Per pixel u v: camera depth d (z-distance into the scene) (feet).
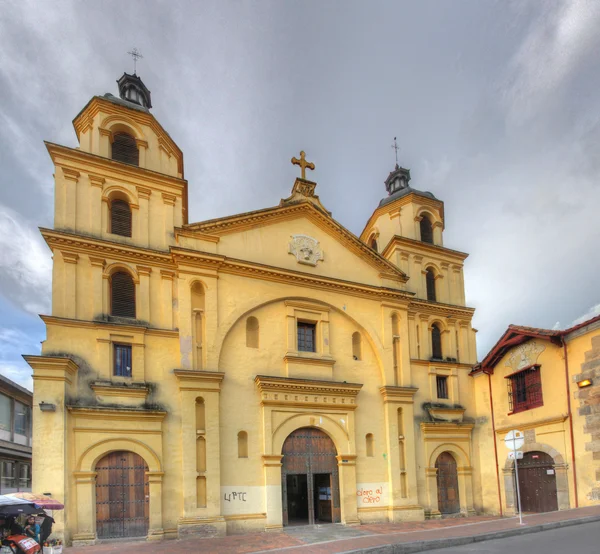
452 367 84.17
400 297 80.94
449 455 80.02
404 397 76.02
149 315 63.87
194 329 64.34
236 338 66.90
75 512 53.11
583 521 49.21
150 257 65.67
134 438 57.62
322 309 74.23
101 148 68.69
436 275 90.89
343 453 68.69
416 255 89.15
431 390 81.25
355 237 79.66
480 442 81.25
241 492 61.11
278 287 71.87
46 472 52.08
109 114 70.64
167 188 70.74
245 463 62.39
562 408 65.87
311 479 66.69
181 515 57.26
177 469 58.95
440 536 47.93
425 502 74.13
